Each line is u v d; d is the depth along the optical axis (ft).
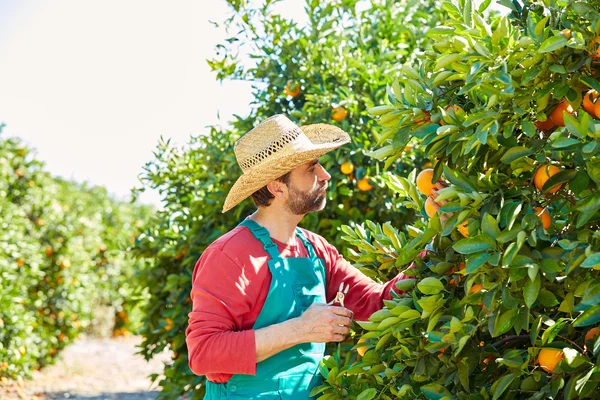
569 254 5.35
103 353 32.12
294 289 7.34
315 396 7.31
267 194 7.53
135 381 26.32
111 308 36.83
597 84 5.51
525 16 6.58
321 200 7.61
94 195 38.65
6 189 27.22
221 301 7.01
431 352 6.10
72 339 28.84
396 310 6.24
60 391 23.90
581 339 5.81
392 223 12.64
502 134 5.95
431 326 6.04
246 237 7.38
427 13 14.93
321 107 12.98
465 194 5.62
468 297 5.79
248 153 7.62
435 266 6.24
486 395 5.93
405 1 15.20
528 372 5.72
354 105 12.72
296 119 13.48
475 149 5.90
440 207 6.12
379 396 6.62
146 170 16.58
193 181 16.40
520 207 5.49
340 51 13.34
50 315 28.27
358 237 8.08
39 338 25.54
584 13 5.61
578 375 5.41
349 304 7.90
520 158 5.72
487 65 5.80
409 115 6.19
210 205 14.06
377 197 12.30
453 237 6.22
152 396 23.53
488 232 5.46
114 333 37.01
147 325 16.15
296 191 7.45
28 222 27.35
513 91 5.52
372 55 13.78
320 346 7.52
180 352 15.20
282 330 6.84
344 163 12.30
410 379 6.62
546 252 5.46
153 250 16.62
